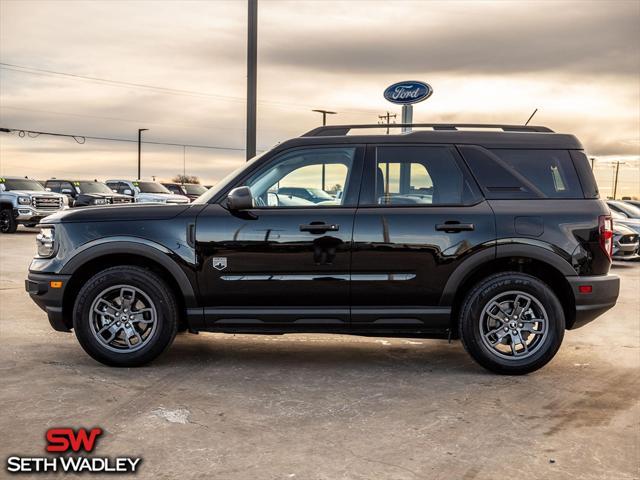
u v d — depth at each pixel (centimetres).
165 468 335
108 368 530
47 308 534
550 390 485
